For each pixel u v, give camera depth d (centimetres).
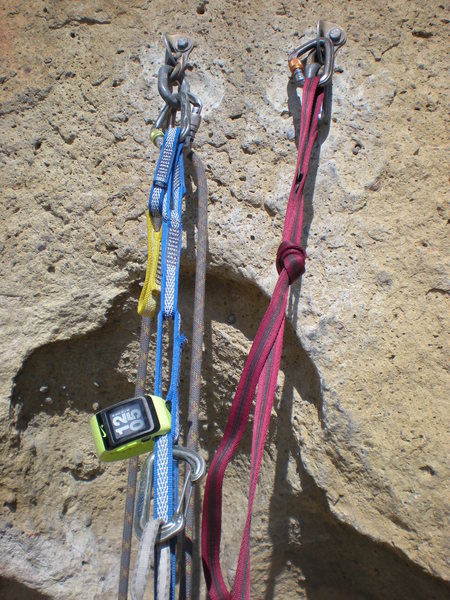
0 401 99
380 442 88
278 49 101
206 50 103
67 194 102
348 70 98
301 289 92
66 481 109
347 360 90
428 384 88
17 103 106
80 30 107
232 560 104
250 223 96
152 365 105
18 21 109
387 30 100
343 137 96
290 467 97
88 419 109
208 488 81
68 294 101
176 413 83
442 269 90
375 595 101
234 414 81
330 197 94
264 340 80
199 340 90
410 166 94
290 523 100
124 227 100
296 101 98
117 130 102
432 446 86
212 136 100
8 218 103
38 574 104
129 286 101
